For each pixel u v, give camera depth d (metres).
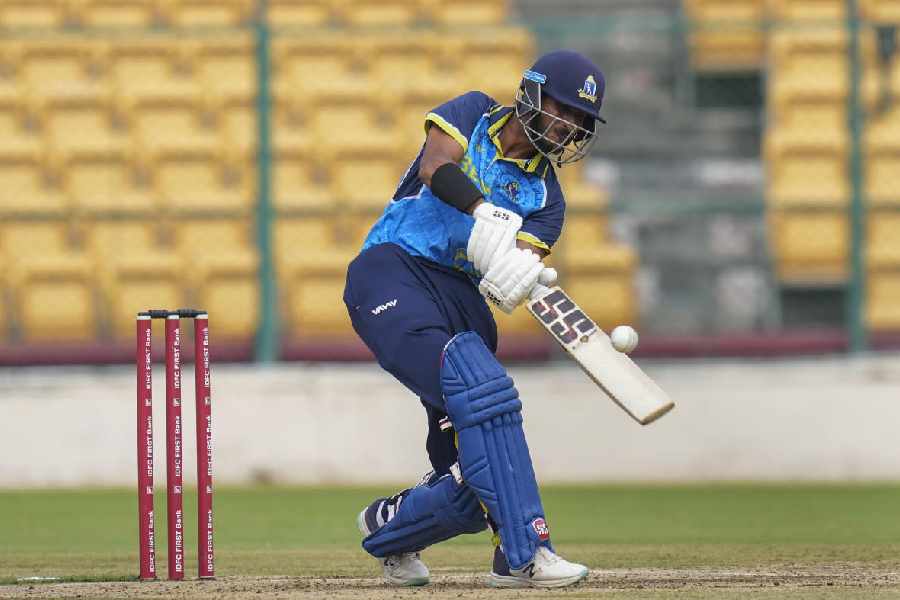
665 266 41.31
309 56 46.47
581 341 13.45
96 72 45.75
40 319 38.69
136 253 39.19
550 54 14.16
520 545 13.64
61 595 13.33
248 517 26.89
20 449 33.78
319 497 30.84
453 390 13.60
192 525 25.55
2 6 49.75
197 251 39.22
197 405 14.77
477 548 20.92
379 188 42.62
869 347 37.72
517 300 13.62
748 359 37.19
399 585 14.70
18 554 20.36
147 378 14.75
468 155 14.18
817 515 26.86
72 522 26.27
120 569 17.44
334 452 34.03
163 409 34.00
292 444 33.94
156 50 45.72
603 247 39.81
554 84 13.98
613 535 23.48
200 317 14.69
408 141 43.25
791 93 44.72
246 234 39.41
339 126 44.25
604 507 28.73
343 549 20.89
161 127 44.62
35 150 43.06
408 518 14.32
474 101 14.36
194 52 45.62
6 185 42.66
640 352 37.03
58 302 38.75
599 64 49.41
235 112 44.78
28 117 44.44
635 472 34.03
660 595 12.94
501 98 45.19
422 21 49.72
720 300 40.94
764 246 40.47
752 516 26.80
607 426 34.03
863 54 43.50
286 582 14.90
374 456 34.03
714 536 23.14
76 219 36.12
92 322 38.81
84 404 33.94
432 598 12.75
